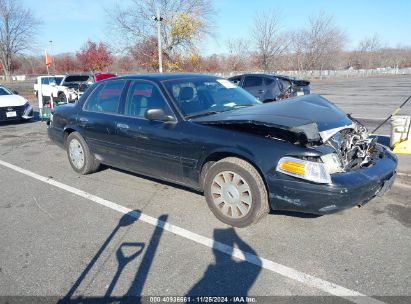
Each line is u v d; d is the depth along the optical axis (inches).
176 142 159.8
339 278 112.3
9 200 188.4
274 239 137.4
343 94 810.2
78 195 191.9
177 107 165.0
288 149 130.5
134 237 143.0
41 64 2849.4
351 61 2349.9
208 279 114.1
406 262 119.6
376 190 137.1
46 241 142.0
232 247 132.8
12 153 301.6
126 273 118.6
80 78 737.6
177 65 1145.4
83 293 109.3
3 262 127.8
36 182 217.5
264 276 114.7
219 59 1793.8
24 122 480.1
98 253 131.6
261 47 1406.3
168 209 168.9
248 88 465.1
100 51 1465.3
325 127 140.9
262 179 138.5
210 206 154.4
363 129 163.8
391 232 140.4
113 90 200.4
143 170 183.8
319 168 125.6
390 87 1039.0
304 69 1561.3
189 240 139.0
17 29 2354.8
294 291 107.1
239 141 140.3
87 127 209.2
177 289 109.7
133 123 179.8
